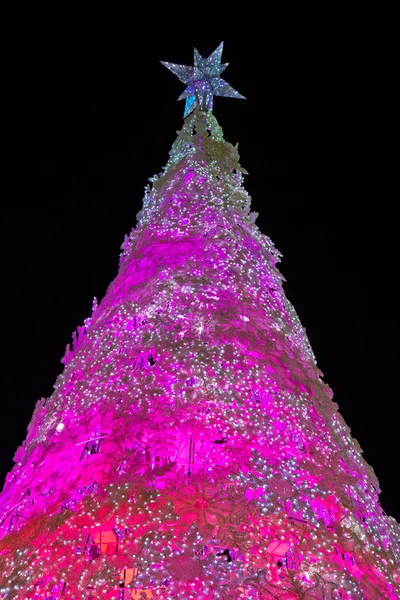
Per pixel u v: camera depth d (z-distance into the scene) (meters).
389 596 3.09
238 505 2.92
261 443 3.29
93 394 3.59
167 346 3.59
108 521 2.96
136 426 3.26
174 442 3.20
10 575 2.94
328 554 2.96
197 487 2.99
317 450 3.45
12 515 3.36
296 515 3.03
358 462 3.89
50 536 3.02
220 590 2.65
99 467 3.18
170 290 3.93
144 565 2.77
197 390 3.38
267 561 2.87
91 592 2.82
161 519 2.92
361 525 3.38
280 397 3.58
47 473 3.35
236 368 3.58
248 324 3.75
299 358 3.92
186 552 2.76
